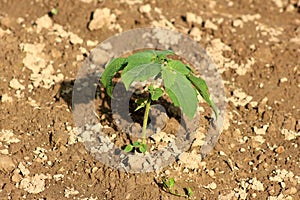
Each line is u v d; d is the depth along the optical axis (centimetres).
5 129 407
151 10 516
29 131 407
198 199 371
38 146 398
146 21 503
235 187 383
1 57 457
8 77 445
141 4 522
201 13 528
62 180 379
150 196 368
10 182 374
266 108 442
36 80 445
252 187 382
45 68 456
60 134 399
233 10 548
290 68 475
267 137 420
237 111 439
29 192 369
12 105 423
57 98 431
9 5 513
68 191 372
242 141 414
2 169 379
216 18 520
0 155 383
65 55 465
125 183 373
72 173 383
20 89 438
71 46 475
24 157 390
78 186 376
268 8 557
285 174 392
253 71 473
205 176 385
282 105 446
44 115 416
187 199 369
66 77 450
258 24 520
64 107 421
